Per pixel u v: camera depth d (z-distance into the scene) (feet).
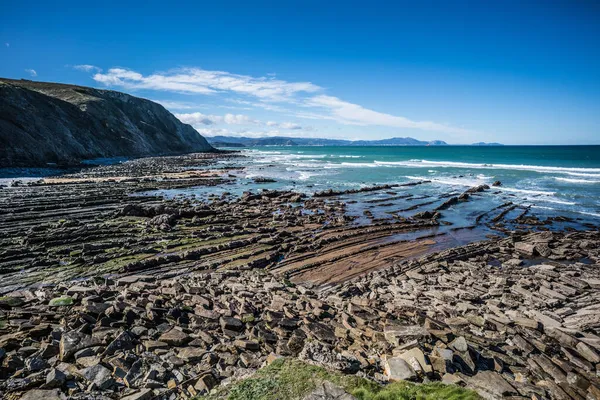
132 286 41.24
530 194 124.98
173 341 26.94
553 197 119.03
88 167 199.41
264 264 59.47
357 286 48.83
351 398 18.47
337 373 21.66
